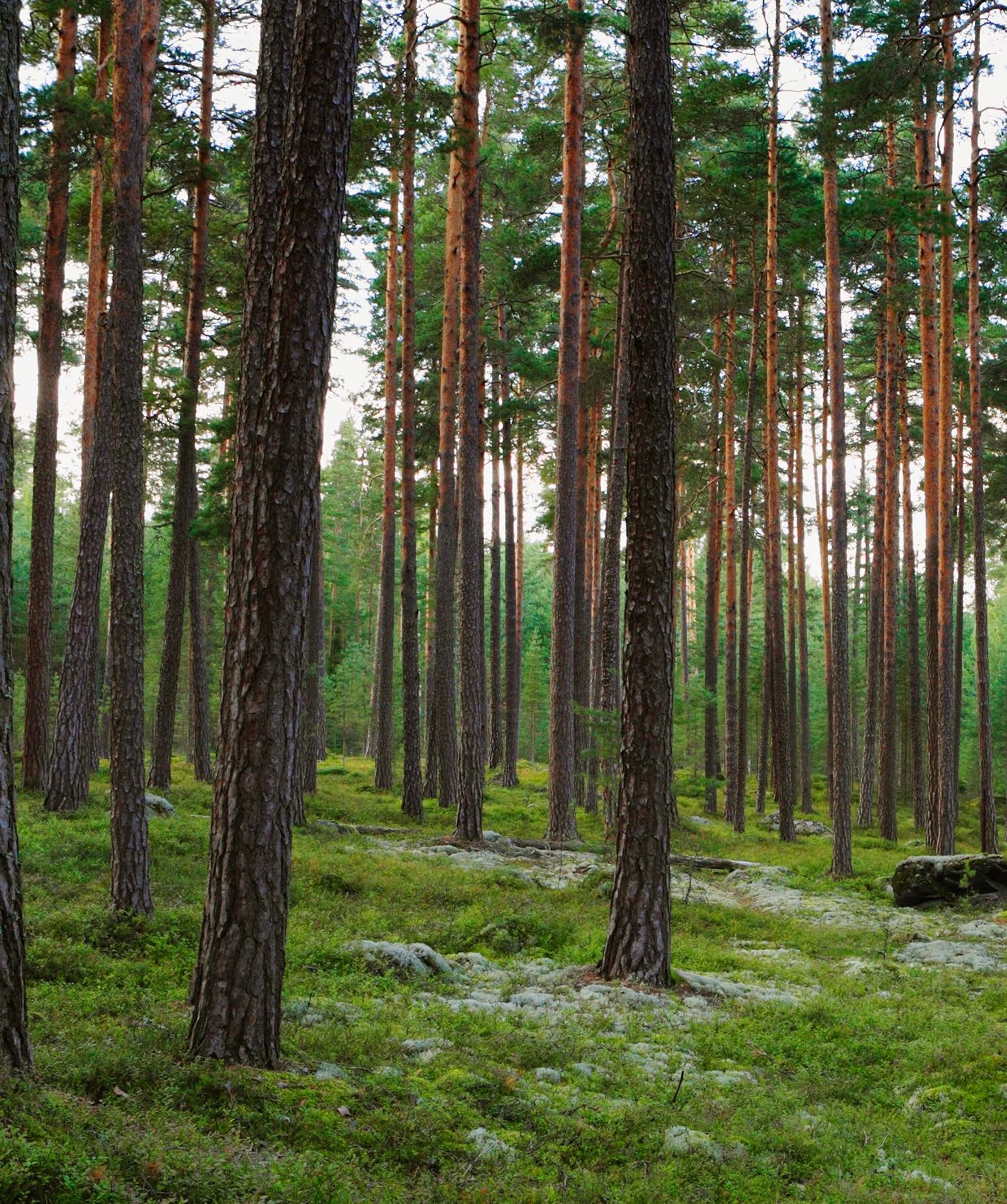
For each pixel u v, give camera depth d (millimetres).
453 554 28359
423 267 35312
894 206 22031
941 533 24906
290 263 6867
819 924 17203
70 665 18875
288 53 9195
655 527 11492
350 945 11023
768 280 27922
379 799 28969
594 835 25141
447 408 27719
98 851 14617
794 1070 8430
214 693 48969
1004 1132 7062
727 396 33500
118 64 13180
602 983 10859
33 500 21594
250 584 6727
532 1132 6297
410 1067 7277
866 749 33750
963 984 12188
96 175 22547
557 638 23984
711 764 36219
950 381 24734
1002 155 22672
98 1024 7164
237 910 6523
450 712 28422
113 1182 4238
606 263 31156
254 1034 6461
